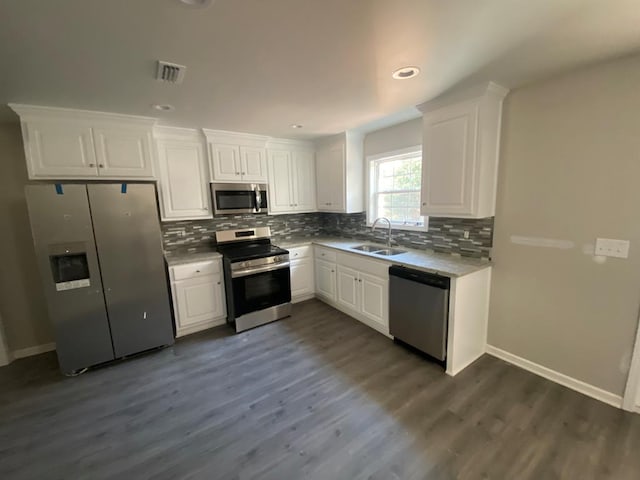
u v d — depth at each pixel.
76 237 2.46
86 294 2.54
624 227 1.87
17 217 2.82
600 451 1.64
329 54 1.65
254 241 4.01
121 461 1.67
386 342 2.95
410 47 1.59
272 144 3.88
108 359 2.67
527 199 2.31
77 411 2.08
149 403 2.15
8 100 2.17
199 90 2.12
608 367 2.01
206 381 2.40
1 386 2.41
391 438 1.77
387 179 3.70
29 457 1.71
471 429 1.82
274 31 1.40
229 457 1.67
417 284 2.54
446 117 2.46
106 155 2.67
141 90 2.09
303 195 4.24
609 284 1.96
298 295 4.06
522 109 2.26
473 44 1.58
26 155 2.37
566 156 2.07
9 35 1.35
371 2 1.20
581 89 1.96
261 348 2.90
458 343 2.39
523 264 2.39
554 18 1.34
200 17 1.27
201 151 3.36
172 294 3.08
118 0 1.13
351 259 3.41
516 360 2.51
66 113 2.45
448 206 2.54
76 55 1.57
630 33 1.49
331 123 3.17
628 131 1.81
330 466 1.60
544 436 1.75
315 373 2.46
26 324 2.92
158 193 3.15
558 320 2.22
